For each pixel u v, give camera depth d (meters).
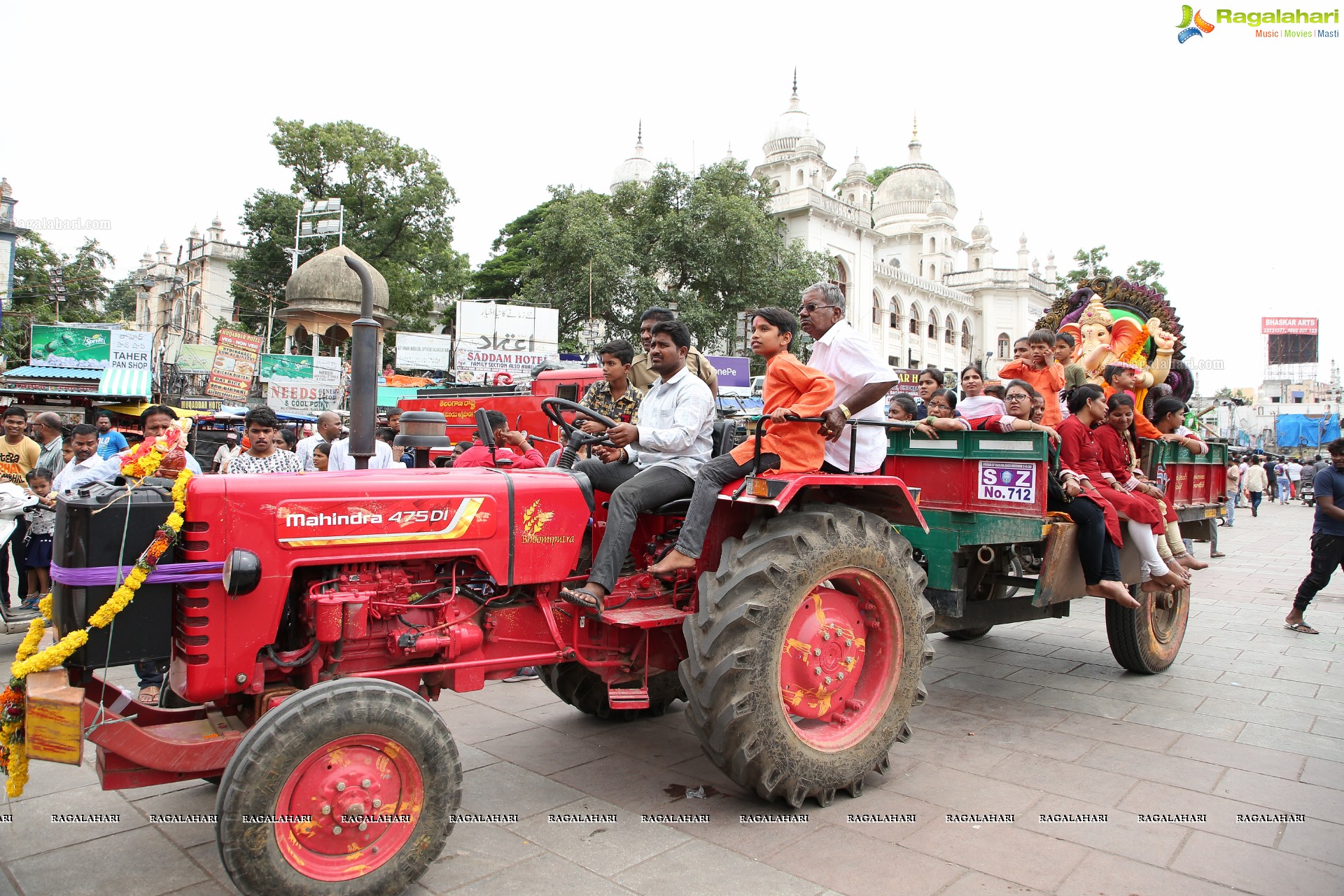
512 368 23.95
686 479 3.74
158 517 2.73
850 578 3.69
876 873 2.96
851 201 43.19
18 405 7.03
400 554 3.08
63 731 2.47
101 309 43.72
